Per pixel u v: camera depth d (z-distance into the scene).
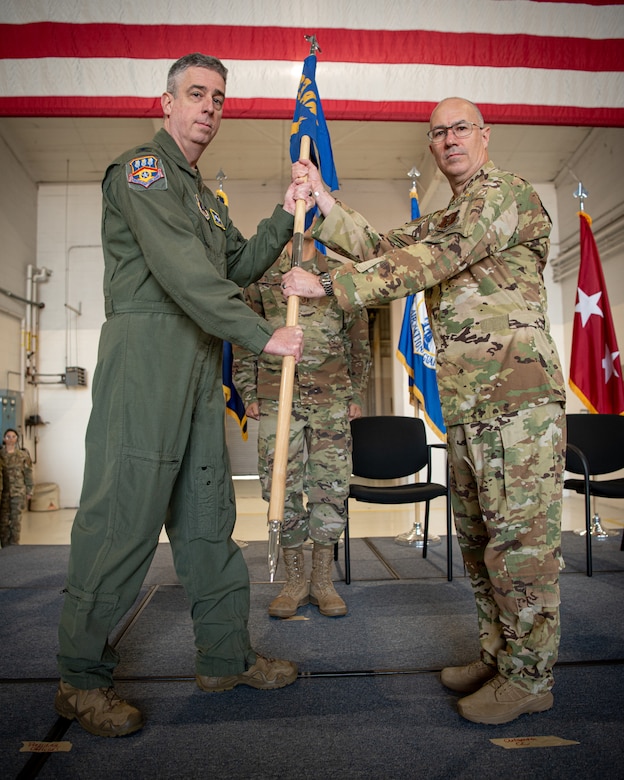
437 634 2.06
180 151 1.57
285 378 1.45
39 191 8.12
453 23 3.57
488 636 1.59
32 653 1.92
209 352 1.56
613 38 3.61
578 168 7.51
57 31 3.44
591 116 3.57
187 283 1.38
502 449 1.44
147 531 1.42
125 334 1.44
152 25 3.47
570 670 1.73
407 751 1.30
